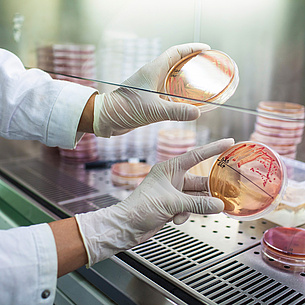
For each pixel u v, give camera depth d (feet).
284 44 4.45
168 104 3.24
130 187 5.09
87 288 3.66
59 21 4.98
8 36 4.92
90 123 3.82
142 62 4.59
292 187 3.88
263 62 4.48
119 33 4.99
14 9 4.83
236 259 3.44
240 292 2.99
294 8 4.33
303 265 3.31
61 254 3.00
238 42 4.57
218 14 4.59
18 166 6.02
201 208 3.08
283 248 3.38
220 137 5.80
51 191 5.00
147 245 3.70
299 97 4.35
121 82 3.56
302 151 4.45
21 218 4.89
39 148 6.50
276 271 3.26
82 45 4.74
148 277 3.24
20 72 4.07
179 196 3.14
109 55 4.51
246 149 3.11
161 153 5.70
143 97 3.42
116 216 3.17
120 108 3.55
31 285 2.89
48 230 3.07
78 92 3.83
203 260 3.43
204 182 3.45
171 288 3.09
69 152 6.06
